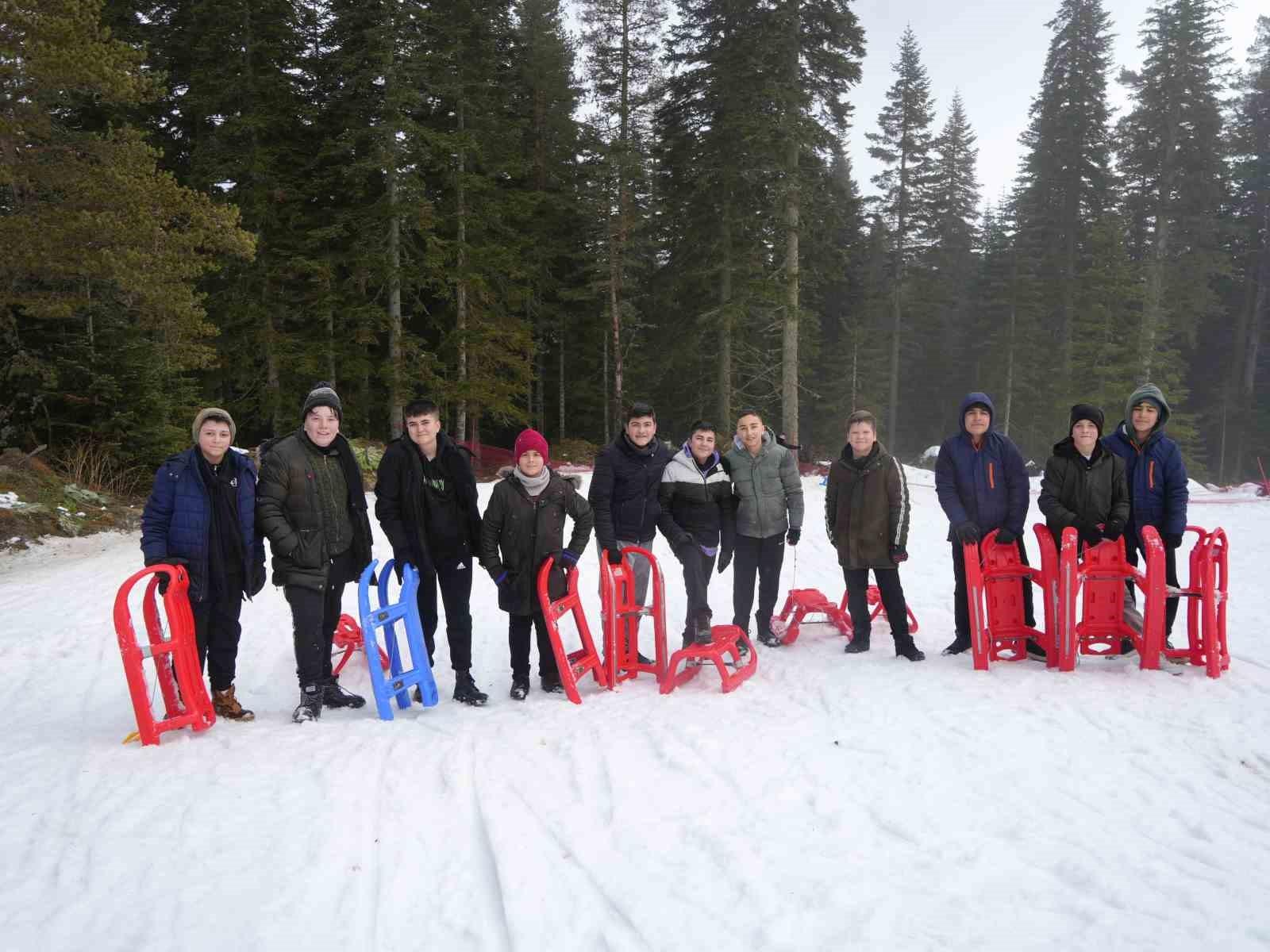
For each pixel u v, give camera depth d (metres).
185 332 14.17
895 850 2.78
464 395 21.30
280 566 4.44
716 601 7.91
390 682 4.57
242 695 5.19
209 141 19.27
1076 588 4.86
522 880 2.63
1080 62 32.44
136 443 15.16
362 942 2.34
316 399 4.51
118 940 2.32
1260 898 2.41
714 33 20.25
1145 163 31.64
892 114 35.97
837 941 2.25
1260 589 7.64
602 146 22.97
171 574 4.07
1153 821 2.95
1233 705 4.14
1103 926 2.28
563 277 28.69
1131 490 5.24
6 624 7.10
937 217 38.41
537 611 4.93
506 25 24.67
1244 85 34.78
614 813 3.12
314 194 20.98
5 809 3.20
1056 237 33.62
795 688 4.84
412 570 4.71
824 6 18.67
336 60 20.28
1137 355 29.78
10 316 13.32
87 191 11.91
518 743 3.95
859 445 5.48
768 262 21.36
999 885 2.53
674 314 24.70
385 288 21.27
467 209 22.47
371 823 3.07
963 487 5.40
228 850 2.85
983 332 36.91
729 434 21.81
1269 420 34.41
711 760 3.64
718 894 2.52
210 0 18.88
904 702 4.41
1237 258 35.16
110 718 4.56
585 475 21.70
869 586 6.86
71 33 11.20
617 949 2.25
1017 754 3.58
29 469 13.11
